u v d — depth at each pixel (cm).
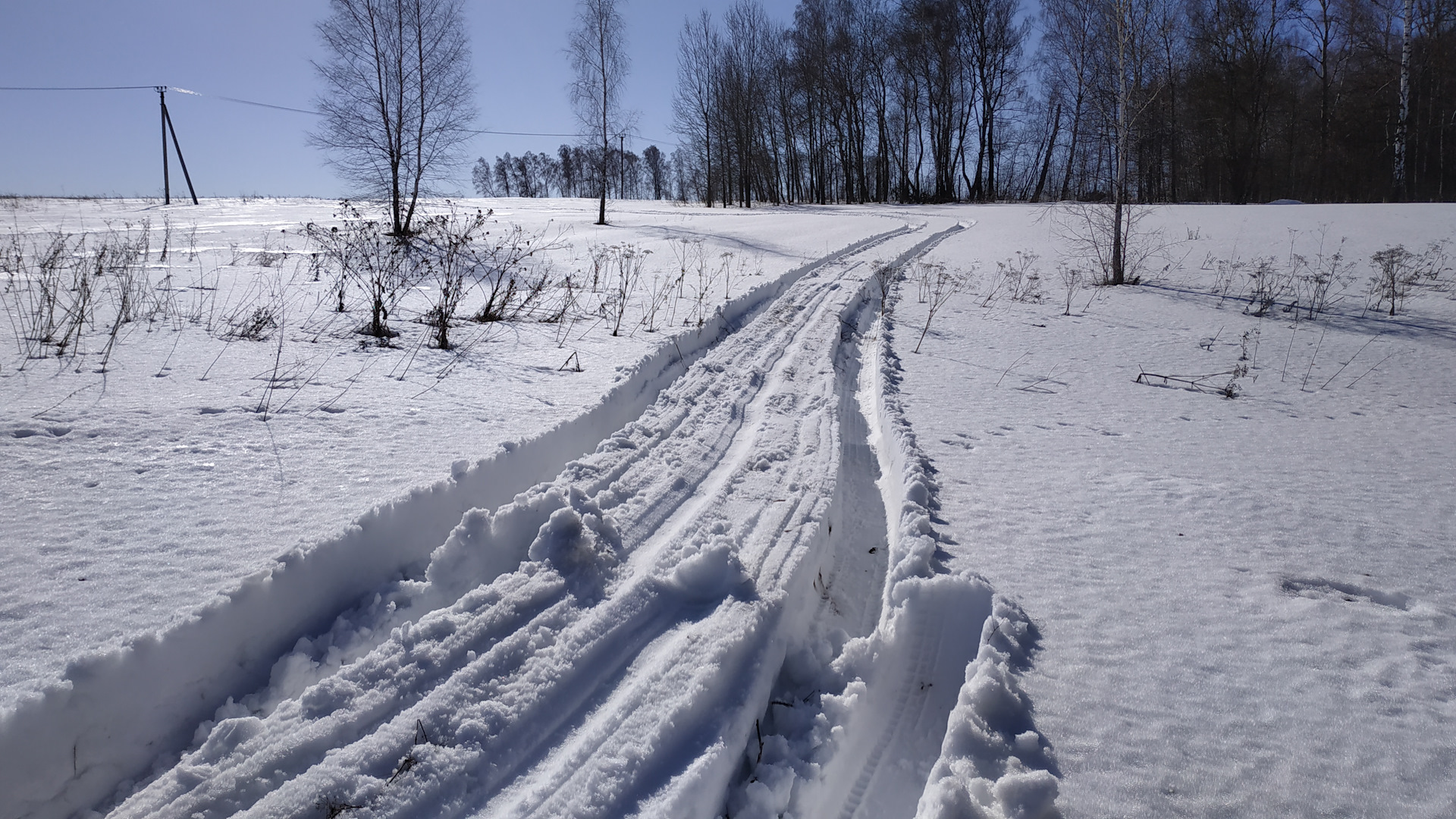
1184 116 3953
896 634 292
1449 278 1362
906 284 1392
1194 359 827
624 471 416
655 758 218
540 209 4034
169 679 229
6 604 245
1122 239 1616
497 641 261
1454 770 212
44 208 3016
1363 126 3631
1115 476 455
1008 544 360
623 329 830
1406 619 293
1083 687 253
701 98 4859
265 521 318
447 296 815
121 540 294
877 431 575
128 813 188
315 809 190
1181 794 207
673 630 279
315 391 513
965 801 203
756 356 751
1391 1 3366
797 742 242
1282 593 314
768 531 359
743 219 3158
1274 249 1720
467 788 204
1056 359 821
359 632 273
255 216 2759
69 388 469
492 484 385
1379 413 606
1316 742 226
